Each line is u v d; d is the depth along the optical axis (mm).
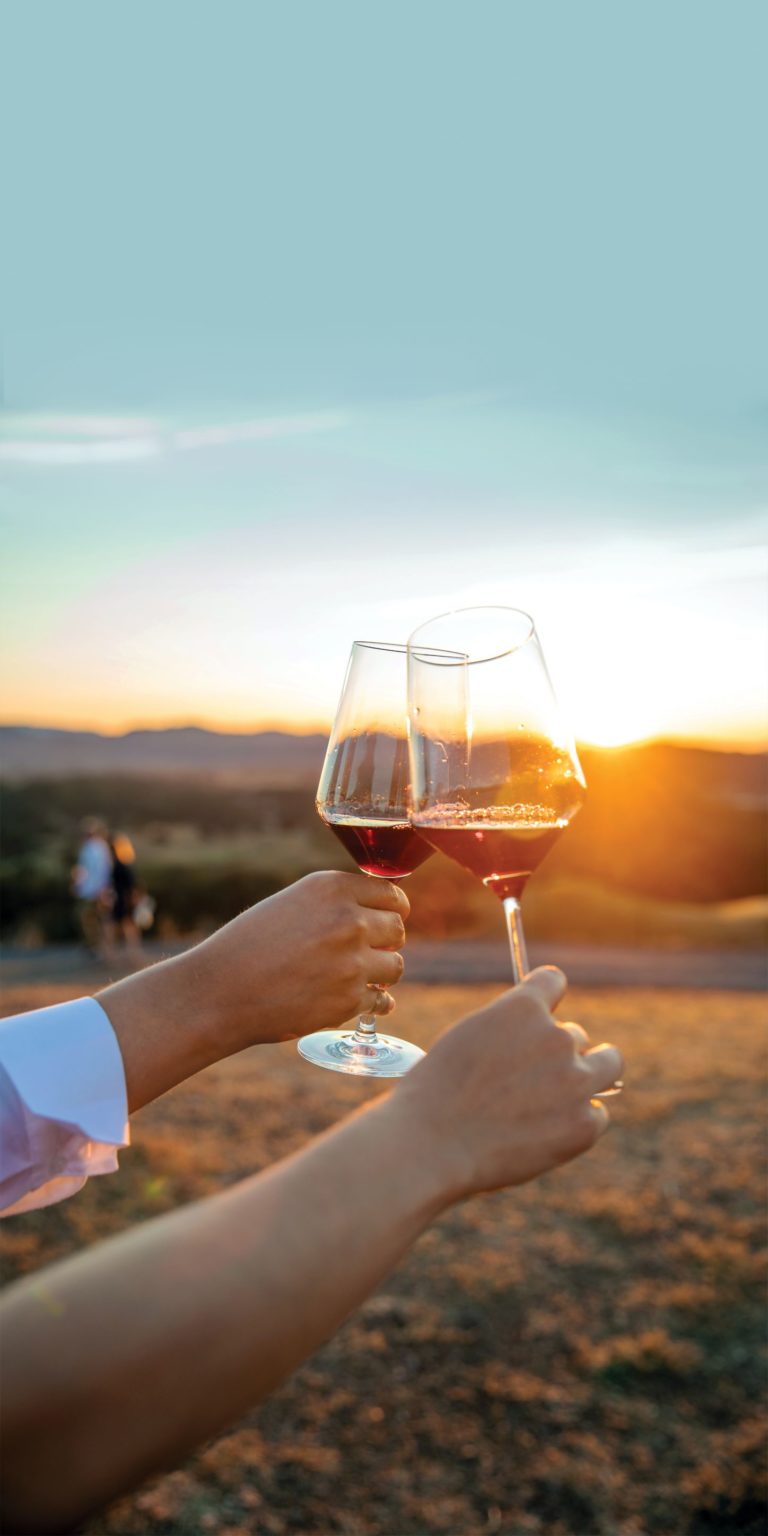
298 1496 3119
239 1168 5277
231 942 1044
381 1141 611
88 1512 487
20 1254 4297
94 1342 486
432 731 1176
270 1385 527
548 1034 674
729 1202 5105
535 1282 4328
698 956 18047
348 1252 559
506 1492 3197
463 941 19422
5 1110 912
